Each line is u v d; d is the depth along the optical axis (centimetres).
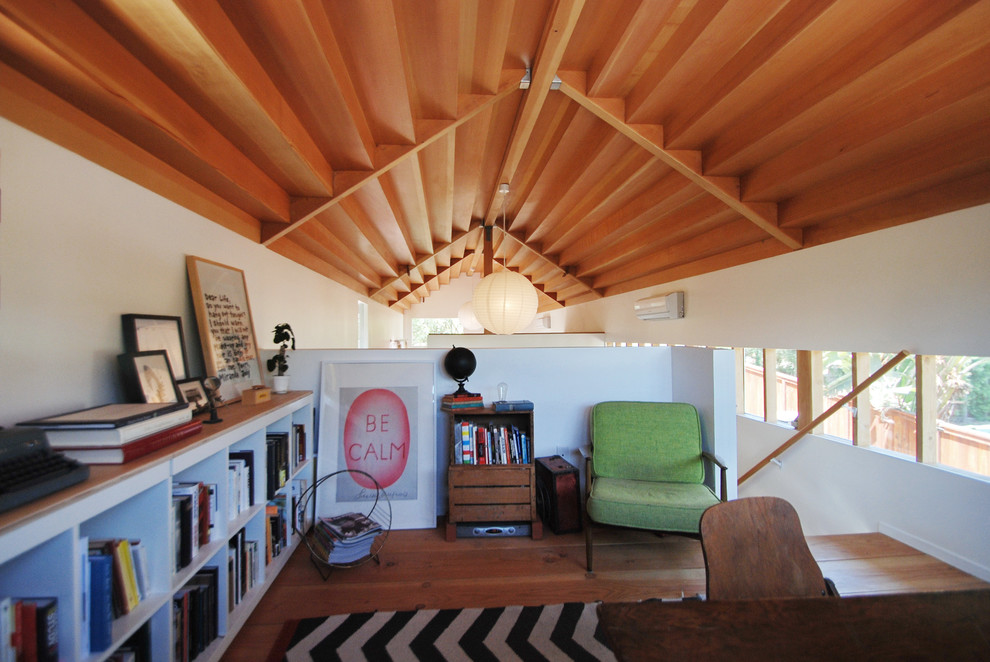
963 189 233
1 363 134
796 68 219
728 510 142
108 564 120
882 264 280
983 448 257
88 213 167
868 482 312
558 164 430
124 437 129
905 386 304
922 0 171
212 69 165
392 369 325
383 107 253
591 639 197
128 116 166
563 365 345
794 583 137
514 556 271
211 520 180
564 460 326
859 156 246
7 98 135
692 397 323
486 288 539
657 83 254
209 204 253
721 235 416
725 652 90
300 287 416
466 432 301
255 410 215
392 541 290
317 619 210
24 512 92
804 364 371
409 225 536
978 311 230
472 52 240
